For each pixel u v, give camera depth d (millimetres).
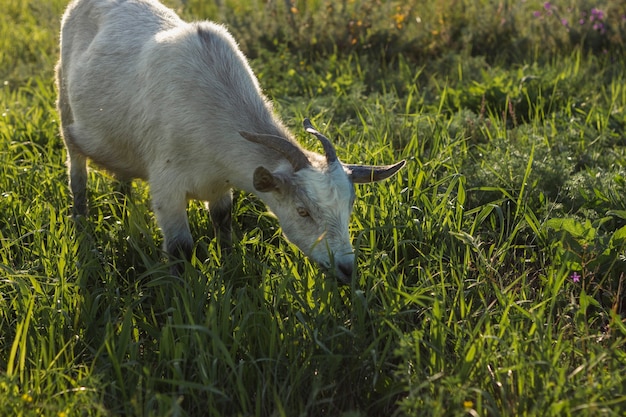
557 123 6711
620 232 4547
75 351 3975
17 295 4156
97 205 5484
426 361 3717
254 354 3859
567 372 3594
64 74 5621
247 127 4457
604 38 8812
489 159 5844
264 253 4945
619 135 6414
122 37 5020
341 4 9086
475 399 3475
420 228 4727
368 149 5750
